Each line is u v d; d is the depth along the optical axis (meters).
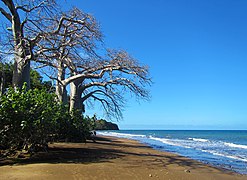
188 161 14.38
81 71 22.42
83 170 8.62
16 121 9.66
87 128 21.52
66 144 17.83
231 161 15.77
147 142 33.88
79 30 16.39
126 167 10.02
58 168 8.69
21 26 14.23
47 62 15.79
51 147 15.25
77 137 19.73
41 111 10.55
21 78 13.88
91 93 27.41
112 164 10.45
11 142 10.32
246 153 21.36
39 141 11.22
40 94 11.12
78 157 12.02
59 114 13.53
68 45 15.95
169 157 15.73
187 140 43.84
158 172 9.63
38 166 8.93
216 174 10.73
